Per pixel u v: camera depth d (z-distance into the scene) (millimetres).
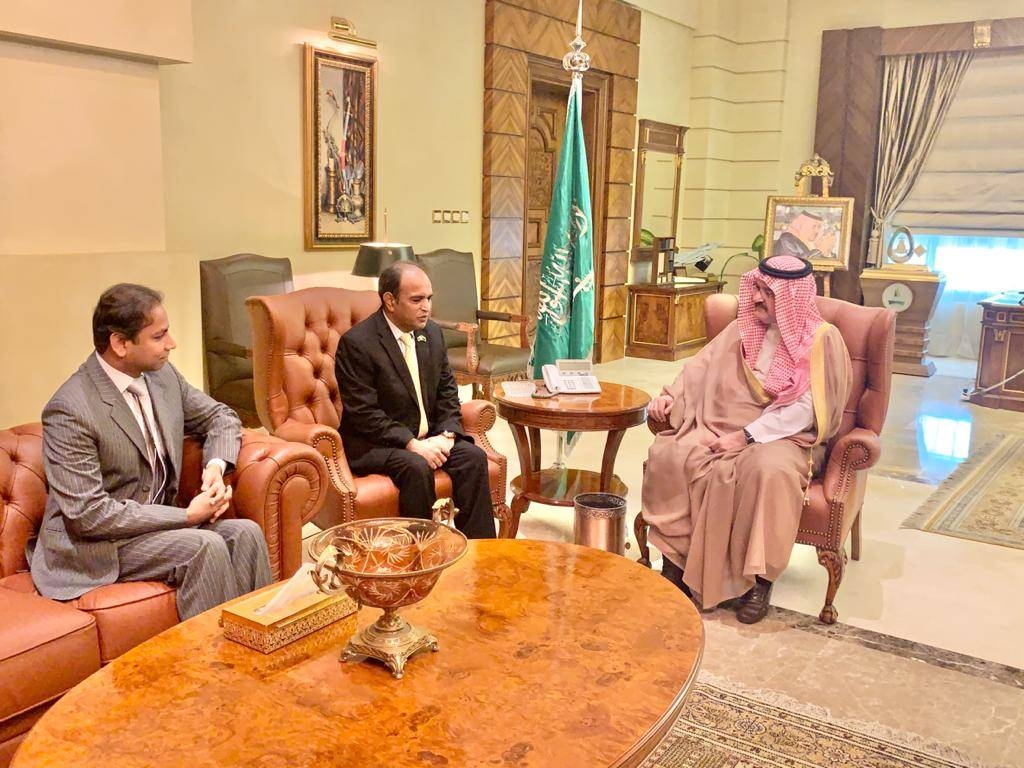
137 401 2406
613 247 8195
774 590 3289
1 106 3582
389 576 1592
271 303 3166
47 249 3791
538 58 6941
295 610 1774
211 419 2600
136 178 4094
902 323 8055
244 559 2373
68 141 3818
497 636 1799
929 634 2941
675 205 9266
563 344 4219
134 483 2355
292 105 5141
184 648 1732
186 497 2629
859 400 3322
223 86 4766
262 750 1390
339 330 3479
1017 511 4254
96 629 2049
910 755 2234
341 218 5492
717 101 9289
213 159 4777
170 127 4551
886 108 8852
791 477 2934
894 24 8766
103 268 3926
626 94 8008
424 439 3238
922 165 8789
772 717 2393
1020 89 8258
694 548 3035
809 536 3008
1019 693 2568
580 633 1820
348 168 5480
